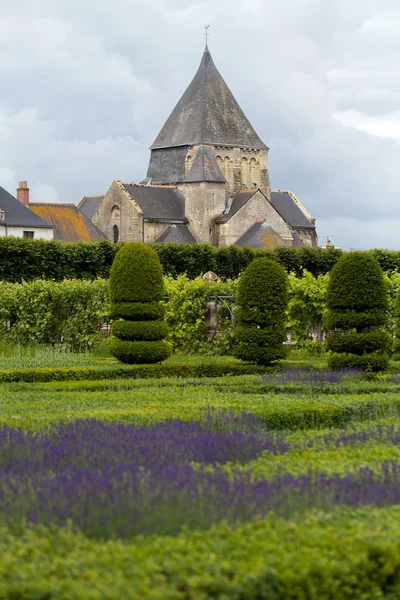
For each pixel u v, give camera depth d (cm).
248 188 19125
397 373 4462
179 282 6109
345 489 1730
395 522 1513
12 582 1156
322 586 1242
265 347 4581
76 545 1319
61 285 6372
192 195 17762
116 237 17450
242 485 1678
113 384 3678
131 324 4569
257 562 1248
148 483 1664
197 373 4472
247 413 2661
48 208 15788
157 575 1194
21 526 1413
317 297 5947
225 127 19000
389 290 6009
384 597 1324
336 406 2891
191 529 1445
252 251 13838
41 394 3250
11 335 6431
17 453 1973
